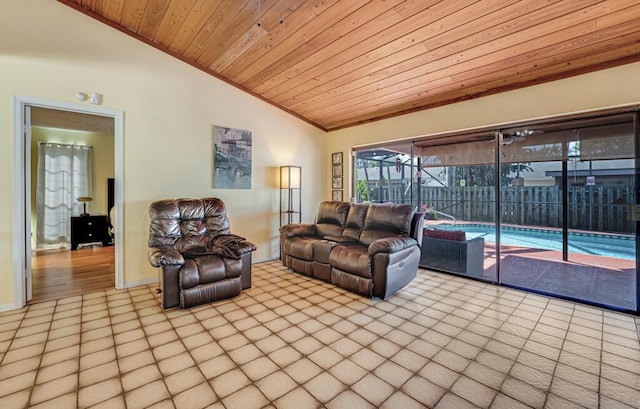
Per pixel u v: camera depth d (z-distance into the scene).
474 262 3.89
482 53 2.82
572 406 1.51
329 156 5.58
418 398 1.57
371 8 2.50
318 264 3.63
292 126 5.04
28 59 2.78
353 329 2.37
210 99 4.04
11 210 2.72
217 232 3.54
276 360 1.93
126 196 3.37
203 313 2.68
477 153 3.74
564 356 1.97
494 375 1.77
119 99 3.30
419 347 2.09
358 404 1.53
